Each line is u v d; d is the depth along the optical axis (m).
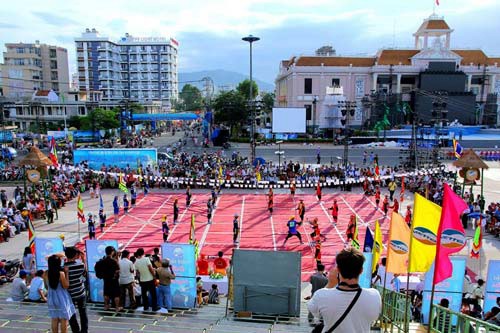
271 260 10.88
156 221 30.28
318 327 4.30
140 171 39.34
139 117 78.44
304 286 19.53
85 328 7.74
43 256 15.40
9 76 102.00
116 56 129.88
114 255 11.09
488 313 11.77
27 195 32.38
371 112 80.06
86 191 39.69
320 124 77.12
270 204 32.34
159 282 11.68
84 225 29.12
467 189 39.09
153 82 135.75
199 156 54.75
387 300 11.73
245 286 11.02
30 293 12.10
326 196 37.66
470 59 85.44
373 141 68.69
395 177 39.69
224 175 41.97
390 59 83.50
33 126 81.00
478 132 74.75
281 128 55.53
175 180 39.81
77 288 7.59
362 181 39.53
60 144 65.38
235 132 81.69
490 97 82.50
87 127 76.81
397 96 77.88
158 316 10.26
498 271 13.67
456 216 8.01
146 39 134.38
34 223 29.53
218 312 11.95
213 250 24.64
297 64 83.75
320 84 83.56
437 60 82.75
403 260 11.51
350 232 25.17
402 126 76.31
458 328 7.95
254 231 28.08
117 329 8.46
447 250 8.15
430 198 34.53
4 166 48.56
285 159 55.00
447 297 13.14
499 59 85.88
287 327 9.31
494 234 26.55
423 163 47.28
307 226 29.05
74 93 96.62
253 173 42.38
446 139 65.06
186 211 32.91
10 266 18.17
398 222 11.52
